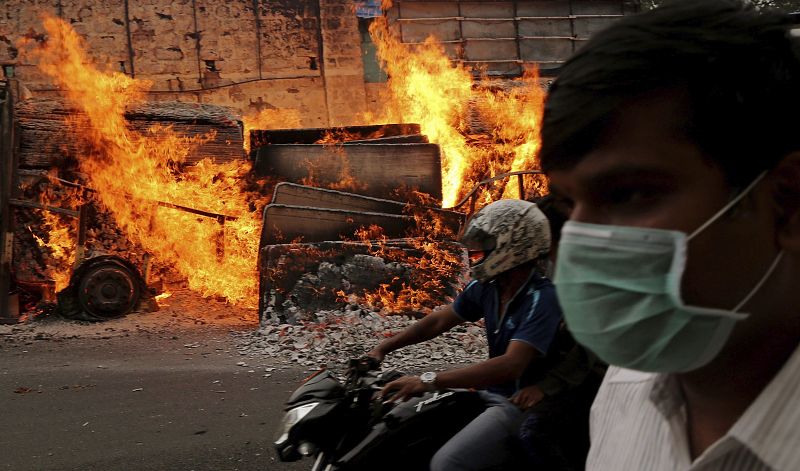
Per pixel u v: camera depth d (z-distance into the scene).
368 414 2.34
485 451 2.19
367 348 7.07
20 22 15.49
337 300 8.27
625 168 0.61
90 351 7.19
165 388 5.67
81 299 8.63
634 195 0.64
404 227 9.02
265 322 8.03
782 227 0.62
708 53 0.58
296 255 8.34
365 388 2.36
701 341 0.64
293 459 2.34
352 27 16.98
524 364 2.28
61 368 6.40
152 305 9.06
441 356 6.78
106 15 15.92
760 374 0.66
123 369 6.35
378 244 8.60
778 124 0.60
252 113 16.58
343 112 16.88
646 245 0.63
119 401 5.32
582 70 0.62
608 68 0.60
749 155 0.60
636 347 0.67
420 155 9.78
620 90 0.60
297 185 9.11
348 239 8.87
